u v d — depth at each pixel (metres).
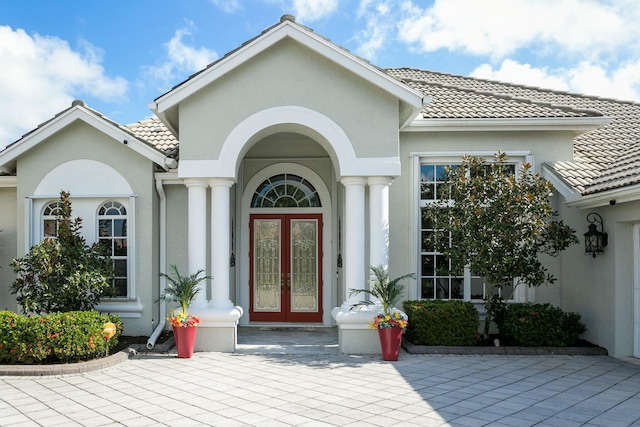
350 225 10.11
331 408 6.59
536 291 11.55
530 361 9.27
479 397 7.08
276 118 10.10
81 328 8.70
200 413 6.40
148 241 10.91
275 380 7.95
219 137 10.12
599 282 10.13
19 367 8.32
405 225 11.61
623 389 7.51
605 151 12.41
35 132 10.65
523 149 11.70
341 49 9.82
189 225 10.24
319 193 13.54
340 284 13.28
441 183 11.77
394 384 7.72
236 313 9.97
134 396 7.13
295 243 13.62
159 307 11.24
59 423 6.05
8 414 6.38
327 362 9.17
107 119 10.66
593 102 15.34
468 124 11.36
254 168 13.64
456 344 10.12
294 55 10.18
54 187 10.98
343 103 10.11
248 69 10.19
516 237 9.52
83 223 11.02
